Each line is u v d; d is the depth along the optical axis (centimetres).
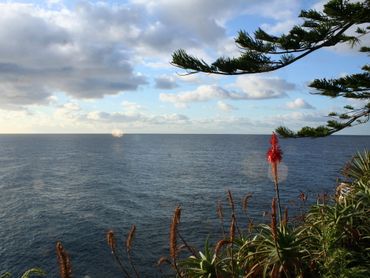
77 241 3734
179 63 674
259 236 728
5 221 4612
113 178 8494
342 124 855
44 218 4750
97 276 2844
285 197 5359
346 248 730
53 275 2944
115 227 4256
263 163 11738
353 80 762
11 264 3183
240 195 5816
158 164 11812
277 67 702
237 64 670
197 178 8156
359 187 908
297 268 638
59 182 7944
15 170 10294
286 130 820
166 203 5509
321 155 14588
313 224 767
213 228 3834
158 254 3266
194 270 677
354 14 634
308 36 654
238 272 667
